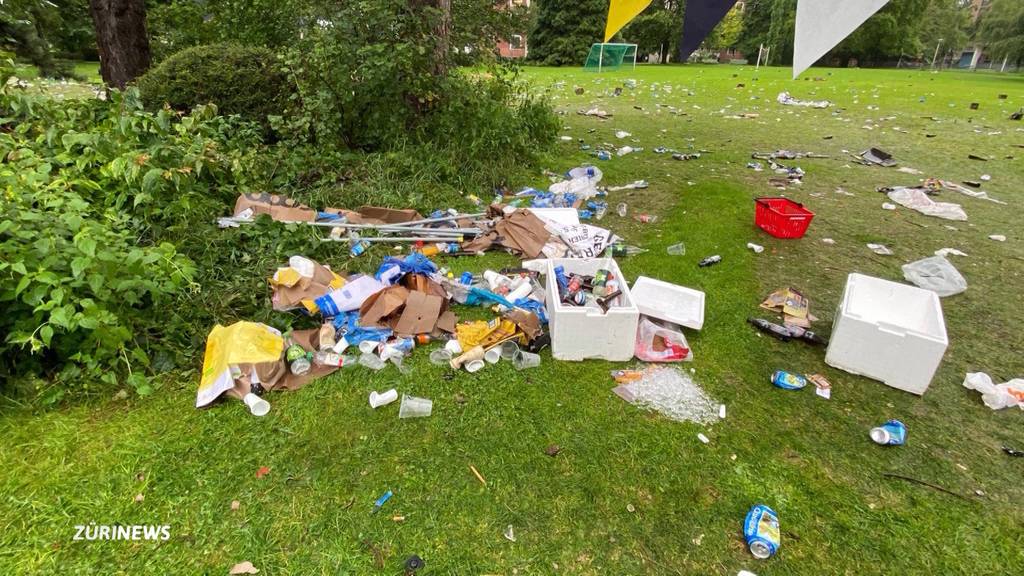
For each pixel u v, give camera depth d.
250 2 6.39
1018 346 2.84
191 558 1.61
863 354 2.52
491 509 1.80
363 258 3.46
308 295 2.79
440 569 1.59
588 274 3.18
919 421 2.28
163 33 8.23
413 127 5.57
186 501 1.79
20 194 2.43
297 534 1.69
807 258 3.85
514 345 2.64
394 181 4.76
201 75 5.17
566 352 2.59
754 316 3.08
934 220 4.66
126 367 2.34
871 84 17.34
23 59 9.40
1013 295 3.37
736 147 7.43
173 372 2.38
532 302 3.05
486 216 4.32
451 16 5.84
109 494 1.80
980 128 9.06
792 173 5.96
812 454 2.08
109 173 3.02
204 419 2.14
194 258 3.02
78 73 12.57
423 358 2.59
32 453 1.94
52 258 2.11
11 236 2.18
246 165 3.99
